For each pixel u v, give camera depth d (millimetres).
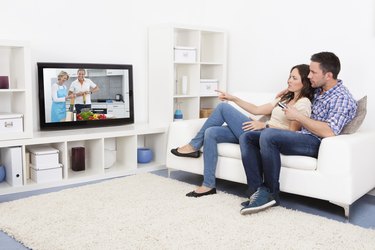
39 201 2689
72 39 3590
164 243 2061
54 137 3146
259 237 2148
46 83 3369
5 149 3123
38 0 3389
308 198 2947
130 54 3953
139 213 2480
